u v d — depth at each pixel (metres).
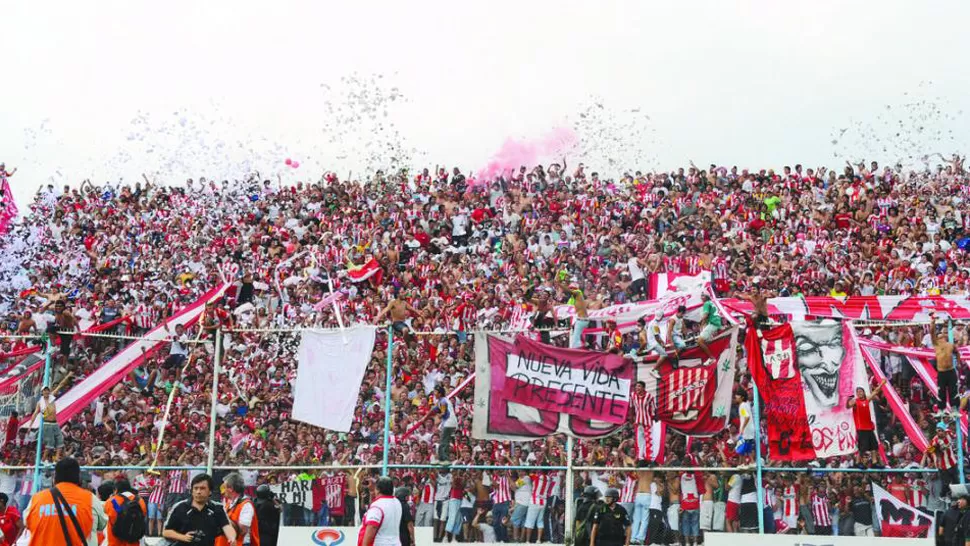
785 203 34.91
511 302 27.95
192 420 21.64
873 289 28.75
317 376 17.83
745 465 17.97
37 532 11.39
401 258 33.62
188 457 20.16
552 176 37.78
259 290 31.92
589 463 18.58
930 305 20.17
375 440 20.06
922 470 16.58
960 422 16.98
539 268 31.05
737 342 18.88
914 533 17.11
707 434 17.25
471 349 23.14
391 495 12.79
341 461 19.42
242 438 20.92
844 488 17.61
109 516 12.97
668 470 17.05
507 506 18.09
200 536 11.88
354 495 18.33
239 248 34.91
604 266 31.44
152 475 19.09
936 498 17.08
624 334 20.75
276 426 21.17
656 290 26.42
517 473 18.45
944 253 30.95
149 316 29.66
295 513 18.28
